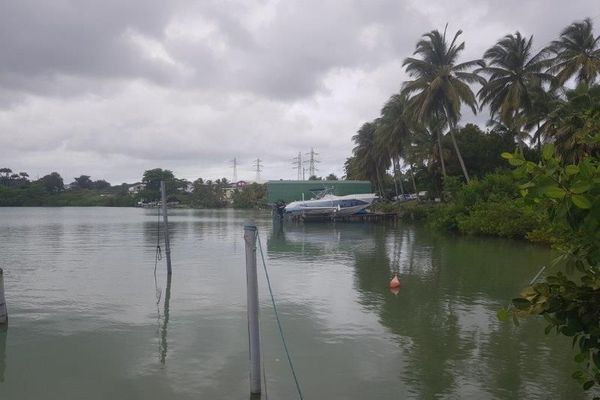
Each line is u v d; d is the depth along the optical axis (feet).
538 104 116.26
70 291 40.78
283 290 41.70
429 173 163.32
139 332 29.19
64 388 21.25
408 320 31.94
